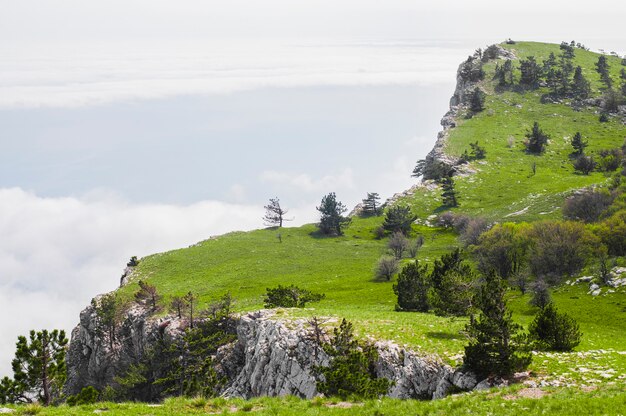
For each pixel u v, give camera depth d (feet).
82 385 383.24
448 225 552.82
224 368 251.80
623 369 135.13
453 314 196.75
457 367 157.79
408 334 188.55
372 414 107.34
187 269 456.04
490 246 358.64
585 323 248.11
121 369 350.23
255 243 525.75
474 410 103.65
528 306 283.79
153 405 117.08
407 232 539.29
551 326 164.35
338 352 179.73
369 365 179.11
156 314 343.67
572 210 457.68
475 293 187.73
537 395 112.88
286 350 204.54
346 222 575.38
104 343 363.15
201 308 333.83
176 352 292.40
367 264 451.53
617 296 272.10
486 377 146.82
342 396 142.92
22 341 134.82
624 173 526.57
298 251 497.46
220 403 116.98
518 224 426.51
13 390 132.46
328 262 461.78
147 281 431.84
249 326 243.60
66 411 106.52
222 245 520.42
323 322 211.82
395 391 168.66
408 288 260.42
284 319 221.87
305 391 190.90
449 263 252.42
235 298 365.81
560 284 312.50
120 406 114.21
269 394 206.39
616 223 352.49
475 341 163.63
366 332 193.26
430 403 110.93
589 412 94.79
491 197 609.42
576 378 132.46
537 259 332.39
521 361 144.15
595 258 322.14
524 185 627.87
